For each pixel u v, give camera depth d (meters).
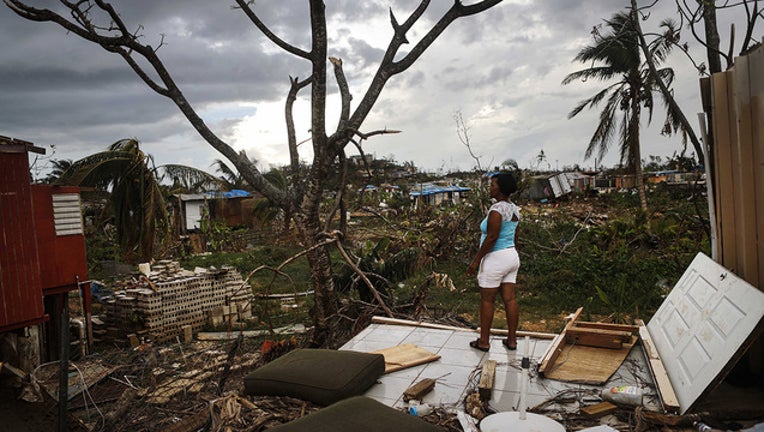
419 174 53.38
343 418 3.15
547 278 11.69
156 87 7.46
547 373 4.48
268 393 4.15
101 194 17.19
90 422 5.32
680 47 8.09
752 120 4.27
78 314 11.11
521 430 3.28
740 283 3.78
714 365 3.49
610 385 4.20
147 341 9.70
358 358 4.35
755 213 4.31
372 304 7.59
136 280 10.74
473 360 4.98
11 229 7.25
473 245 14.42
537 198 37.94
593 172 51.38
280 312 11.19
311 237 7.40
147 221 12.58
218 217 29.78
